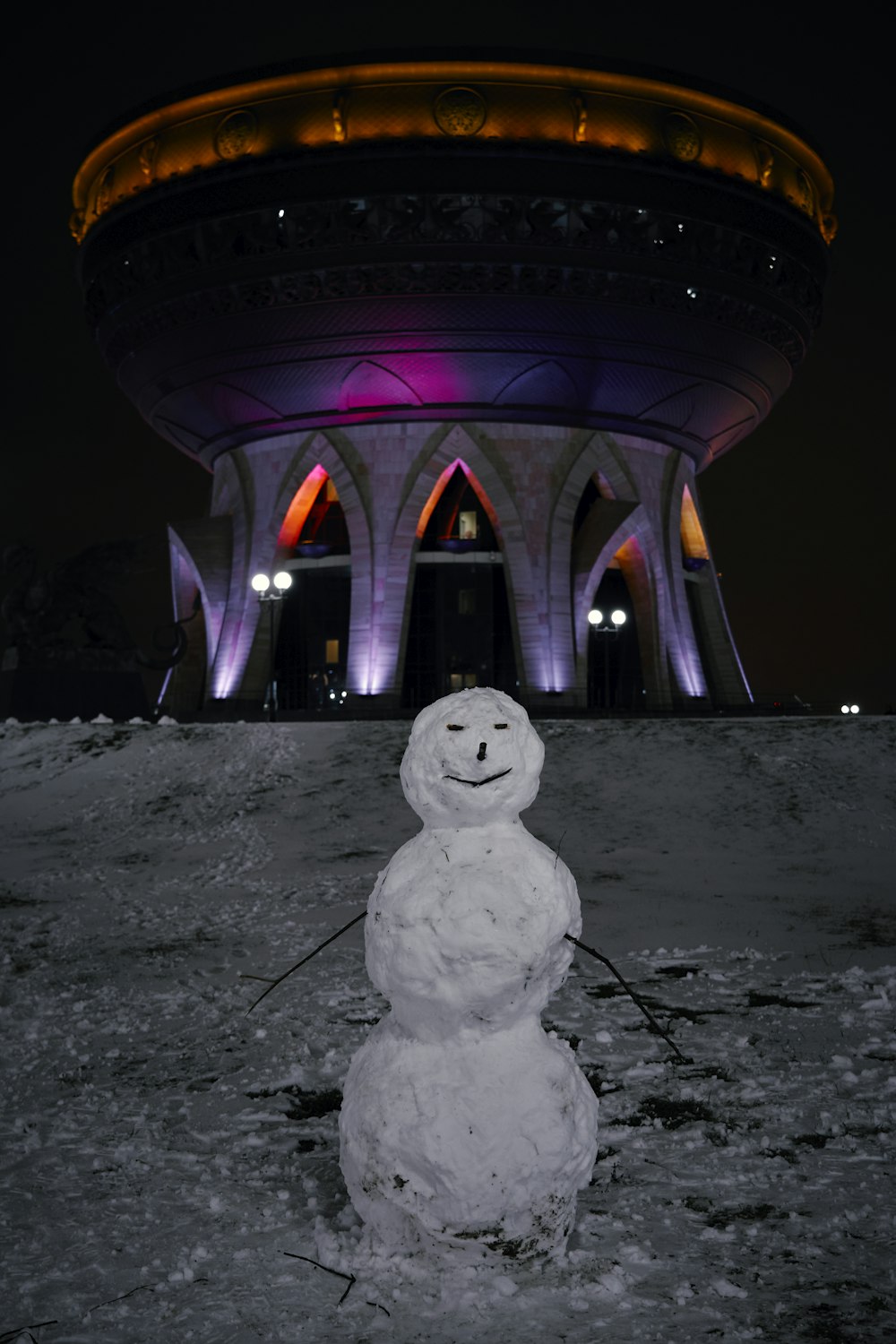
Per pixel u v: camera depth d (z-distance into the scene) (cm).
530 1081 657
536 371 6544
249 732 4094
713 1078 1018
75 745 4091
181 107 6084
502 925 648
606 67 5853
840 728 3644
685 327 6444
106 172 6531
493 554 7225
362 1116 665
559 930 665
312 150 5797
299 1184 800
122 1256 679
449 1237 641
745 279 6384
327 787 3372
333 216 5897
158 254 6316
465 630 7250
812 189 6725
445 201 5856
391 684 6838
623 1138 869
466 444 6975
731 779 3222
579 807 3069
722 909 2070
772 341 6869
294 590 7469
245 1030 1241
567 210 5919
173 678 8238
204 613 7856
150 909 2188
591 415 6950
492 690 719
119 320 6750
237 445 7531
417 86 5791
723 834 2800
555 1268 652
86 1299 624
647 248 6075
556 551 7006
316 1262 667
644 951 1702
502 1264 647
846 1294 616
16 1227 725
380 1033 703
